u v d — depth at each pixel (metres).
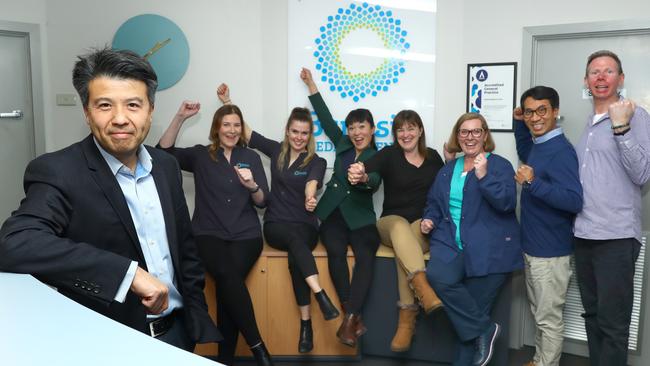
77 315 0.98
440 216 2.99
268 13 3.57
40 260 1.09
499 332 2.79
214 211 3.14
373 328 3.11
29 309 0.98
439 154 3.34
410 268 2.83
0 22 3.55
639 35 2.93
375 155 3.24
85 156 1.26
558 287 2.76
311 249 3.17
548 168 2.67
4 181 3.68
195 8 3.62
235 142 3.28
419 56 3.43
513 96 3.23
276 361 3.12
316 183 3.21
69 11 3.71
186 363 0.82
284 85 3.60
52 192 1.18
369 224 3.18
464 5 3.33
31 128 3.74
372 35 3.47
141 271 1.14
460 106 3.39
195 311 1.48
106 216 1.25
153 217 1.37
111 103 1.19
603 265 2.55
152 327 1.37
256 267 3.12
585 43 3.06
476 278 2.83
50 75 3.77
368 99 3.52
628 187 2.51
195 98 3.66
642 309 2.98
